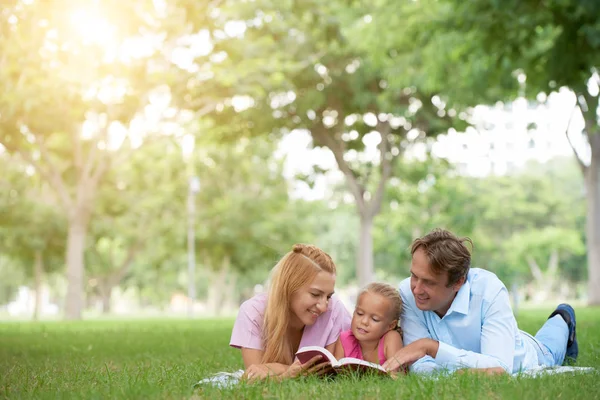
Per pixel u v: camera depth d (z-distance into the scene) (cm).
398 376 445
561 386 396
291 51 2561
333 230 5950
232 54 2277
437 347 475
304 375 454
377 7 2145
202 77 2236
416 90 2678
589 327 1054
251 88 2275
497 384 400
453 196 3825
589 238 2689
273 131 2709
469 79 1766
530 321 1241
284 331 496
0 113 1884
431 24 1390
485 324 486
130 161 3869
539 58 1151
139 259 5491
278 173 4275
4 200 3762
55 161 3062
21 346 970
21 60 1828
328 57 2608
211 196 4241
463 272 464
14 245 3988
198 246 4269
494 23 1125
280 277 492
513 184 5891
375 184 3334
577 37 1070
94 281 5641
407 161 2942
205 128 2659
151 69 2166
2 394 429
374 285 501
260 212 4188
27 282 6109
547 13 1083
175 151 4009
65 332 1362
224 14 2189
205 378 480
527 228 6112
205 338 1103
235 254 4206
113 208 3897
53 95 1877
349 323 532
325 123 2820
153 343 999
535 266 6122
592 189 2667
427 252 461
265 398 382
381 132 2811
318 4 2523
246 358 507
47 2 1777
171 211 4206
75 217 2534
